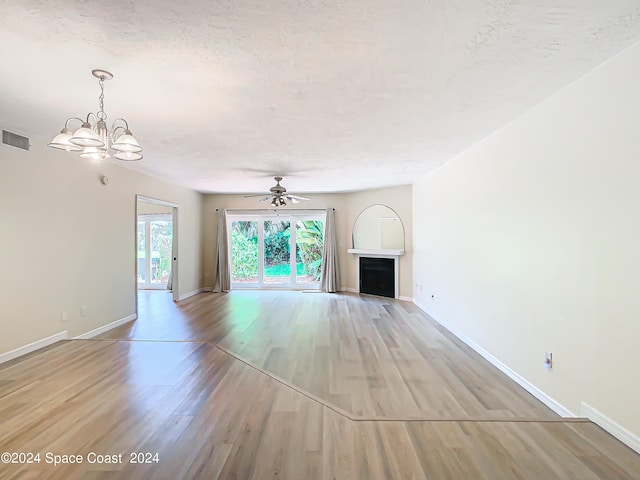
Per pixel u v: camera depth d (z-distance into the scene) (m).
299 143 3.92
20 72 2.20
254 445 1.99
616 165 2.07
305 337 4.60
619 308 2.06
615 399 2.09
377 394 2.93
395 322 5.41
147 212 9.12
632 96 1.96
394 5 1.58
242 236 8.82
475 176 4.02
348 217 8.34
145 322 5.38
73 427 2.16
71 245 4.19
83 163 4.40
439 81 2.39
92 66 2.13
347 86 2.46
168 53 1.99
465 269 4.34
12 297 3.43
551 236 2.66
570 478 1.74
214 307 6.53
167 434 2.09
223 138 3.71
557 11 1.63
